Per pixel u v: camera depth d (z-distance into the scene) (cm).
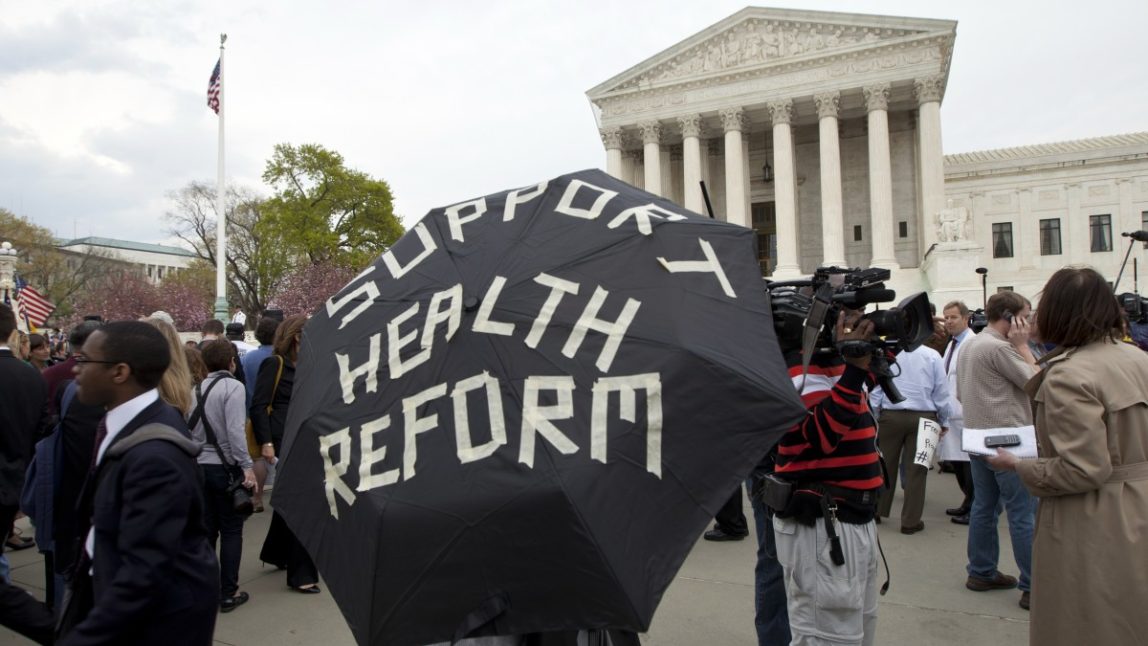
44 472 454
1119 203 4762
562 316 216
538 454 192
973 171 5069
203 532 292
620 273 226
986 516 541
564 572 180
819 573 313
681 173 5062
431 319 229
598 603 177
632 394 199
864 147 4666
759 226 4916
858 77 4072
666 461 193
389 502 195
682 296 220
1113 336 310
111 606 250
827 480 314
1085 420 286
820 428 299
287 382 645
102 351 285
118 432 287
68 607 288
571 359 207
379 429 213
